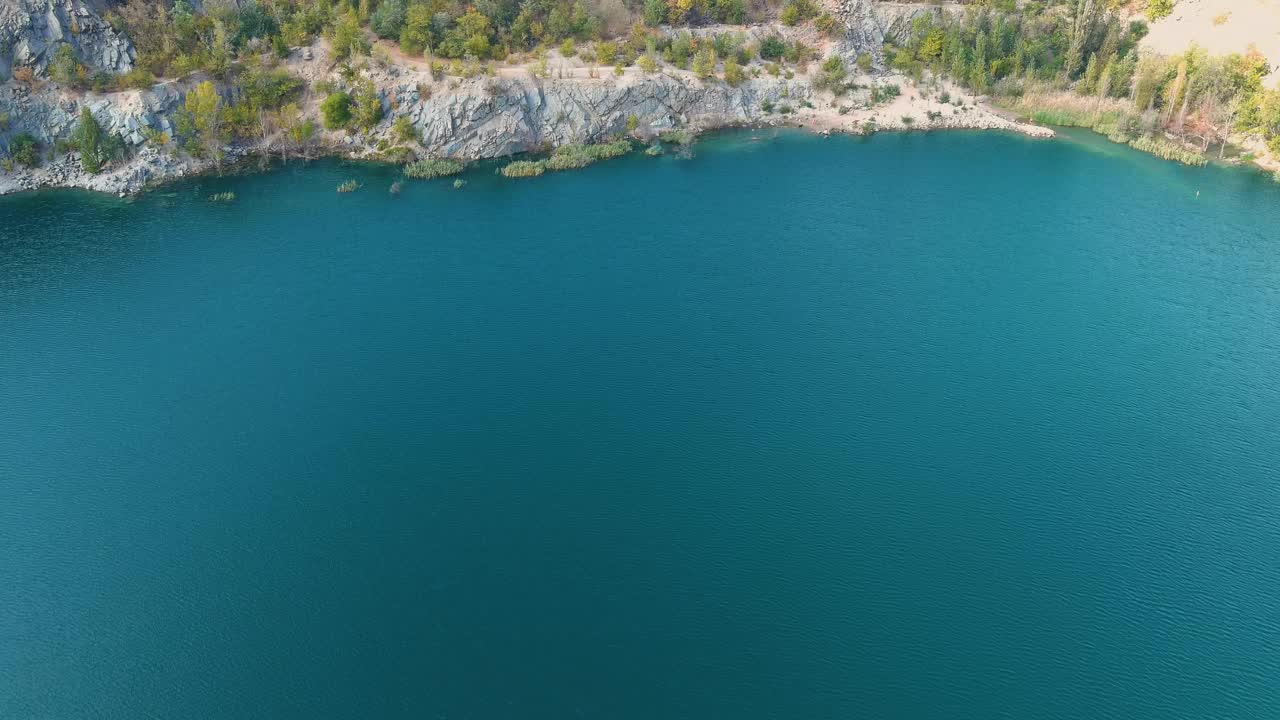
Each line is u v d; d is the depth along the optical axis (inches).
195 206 4566.9
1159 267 4146.2
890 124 5959.6
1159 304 3836.1
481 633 2333.9
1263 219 4616.1
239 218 4453.7
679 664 2262.6
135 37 5024.6
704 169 5211.6
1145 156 5487.2
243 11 5423.2
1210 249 4311.0
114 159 4756.4
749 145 5615.2
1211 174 5201.8
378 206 4621.1
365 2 5580.7
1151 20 6505.9
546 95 5428.2
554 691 2181.3
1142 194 4923.7
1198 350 3516.2
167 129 4891.7
